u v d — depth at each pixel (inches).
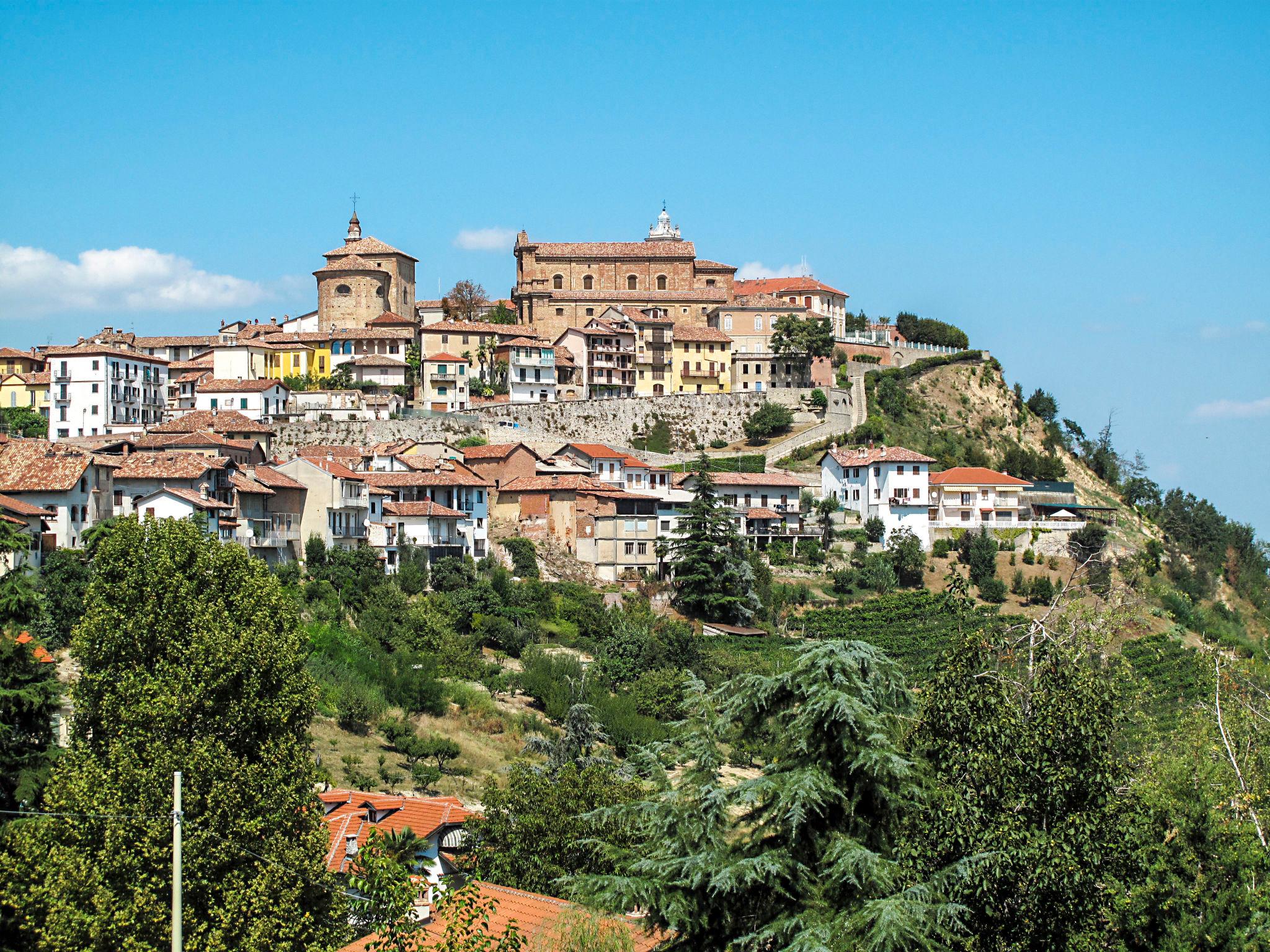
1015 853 1513.3
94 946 1743.4
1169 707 3459.6
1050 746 1630.2
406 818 2578.7
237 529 4195.4
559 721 3887.8
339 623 4128.9
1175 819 1747.0
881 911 1278.3
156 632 2050.9
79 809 1840.6
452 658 4097.0
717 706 1508.4
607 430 7106.3
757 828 1423.5
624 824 1707.7
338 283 7637.8
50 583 3437.5
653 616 4899.1
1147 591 5383.9
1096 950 1521.9
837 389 7721.5
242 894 1809.8
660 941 1493.6
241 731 2003.0
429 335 7239.2
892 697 1487.5
